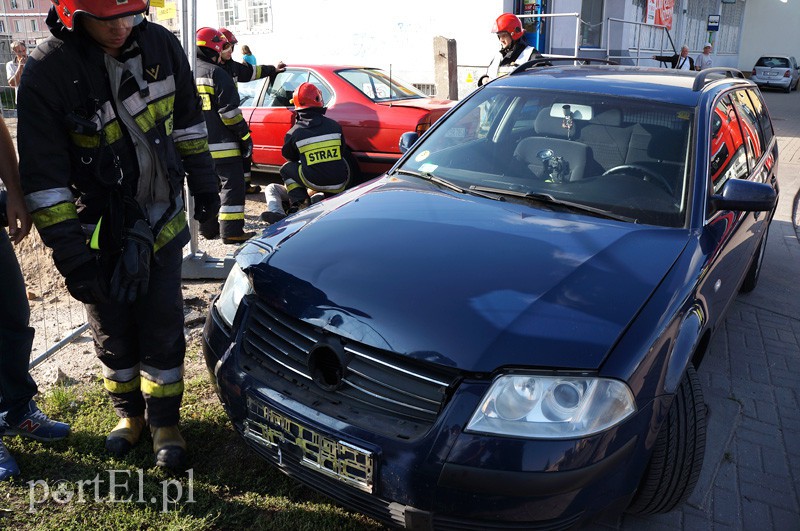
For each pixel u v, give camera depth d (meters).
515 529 1.94
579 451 1.90
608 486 2.00
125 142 2.34
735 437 3.27
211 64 5.00
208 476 2.69
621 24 14.55
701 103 3.29
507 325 2.02
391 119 6.71
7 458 2.64
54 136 2.19
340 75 7.13
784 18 29.38
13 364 2.66
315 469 2.14
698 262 2.54
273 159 7.47
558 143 3.24
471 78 11.54
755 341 4.35
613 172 3.04
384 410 2.04
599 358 1.96
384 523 2.07
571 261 2.36
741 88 4.20
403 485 1.96
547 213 2.83
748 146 3.94
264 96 7.50
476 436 1.89
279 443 2.23
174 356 2.70
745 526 2.66
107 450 2.81
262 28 14.44
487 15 11.52
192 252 4.74
